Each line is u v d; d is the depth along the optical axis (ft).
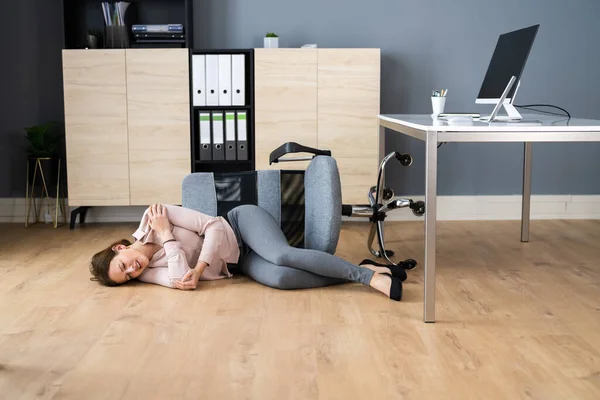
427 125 9.70
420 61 17.25
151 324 9.63
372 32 17.15
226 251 11.69
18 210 17.40
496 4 17.15
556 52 17.33
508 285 11.64
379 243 13.28
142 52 15.96
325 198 11.64
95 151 16.20
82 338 9.10
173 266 11.21
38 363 8.28
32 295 11.02
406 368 8.12
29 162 16.85
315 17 17.06
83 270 12.60
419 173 17.48
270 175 12.46
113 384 7.70
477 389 7.56
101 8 16.90
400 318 9.89
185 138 16.21
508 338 9.11
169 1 16.96
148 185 16.31
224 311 10.18
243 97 16.19
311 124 16.22
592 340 9.05
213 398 7.34
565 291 11.29
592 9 17.24
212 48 17.07
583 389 7.55
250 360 8.35
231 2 16.99
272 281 11.13
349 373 7.98
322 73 16.11
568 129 9.32
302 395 7.41
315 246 11.85
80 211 16.83
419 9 17.11
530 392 7.48
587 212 17.70
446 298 10.88
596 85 17.44
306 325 9.58
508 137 9.39
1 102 17.20
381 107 17.34
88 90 16.05
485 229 16.39
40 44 17.07
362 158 16.38
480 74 17.30
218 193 12.50
